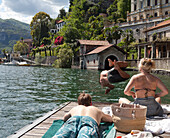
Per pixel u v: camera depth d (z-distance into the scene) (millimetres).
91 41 49562
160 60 28891
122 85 15859
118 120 3807
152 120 4242
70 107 6371
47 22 116812
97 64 41531
